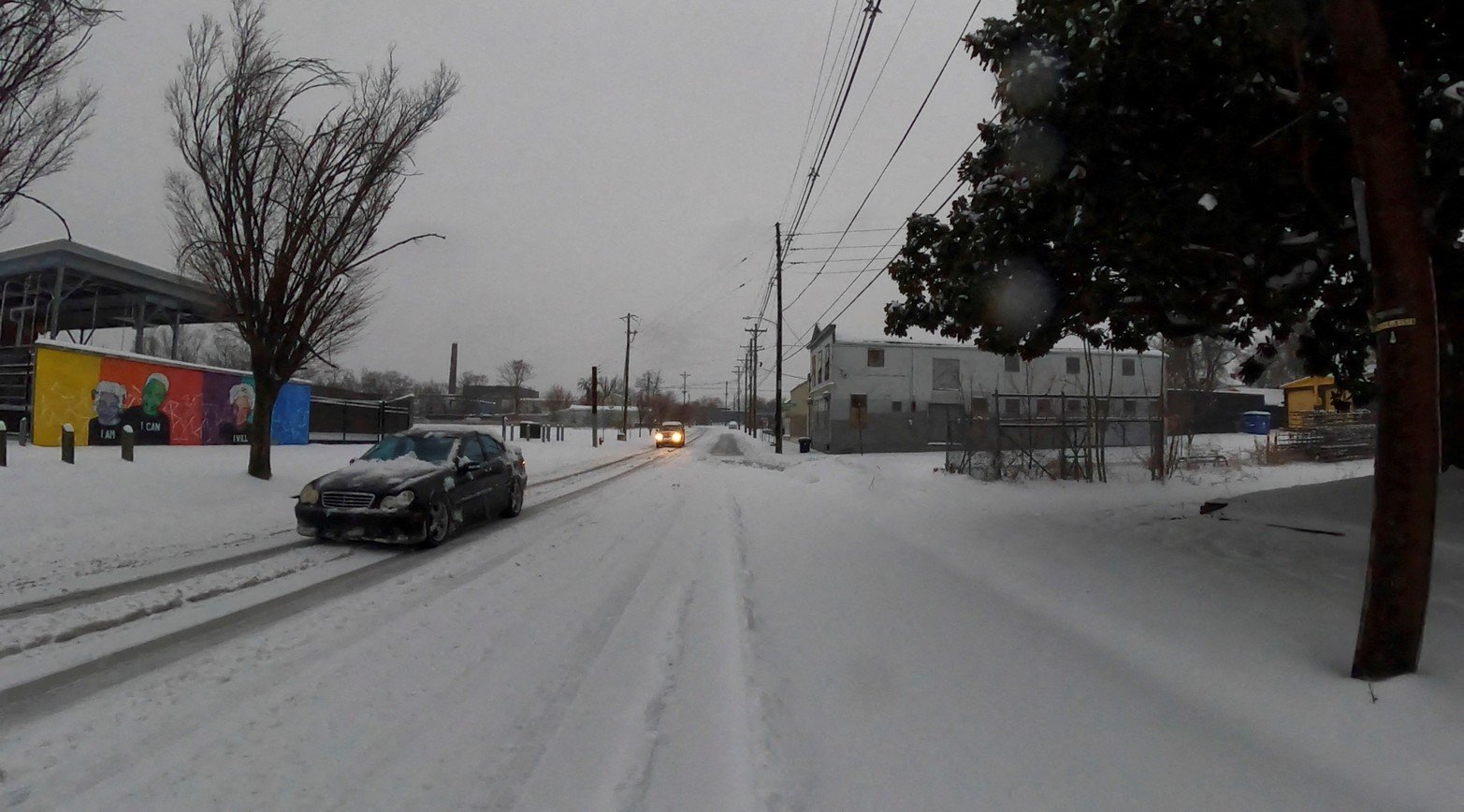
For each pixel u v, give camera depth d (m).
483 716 3.77
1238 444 27.70
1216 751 3.36
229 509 10.45
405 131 12.39
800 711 3.85
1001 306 8.02
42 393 15.82
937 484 15.48
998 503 12.27
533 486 16.44
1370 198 3.79
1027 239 7.29
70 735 3.42
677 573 7.15
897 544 8.88
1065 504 11.88
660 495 14.84
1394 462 3.75
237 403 20.78
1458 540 6.14
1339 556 6.20
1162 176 6.25
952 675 4.34
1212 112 5.98
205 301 14.04
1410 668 3.71
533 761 3.30
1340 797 2.95
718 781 3.12
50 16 5.79
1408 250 3.70
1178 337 9.41
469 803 2.94
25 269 21.27
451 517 8.96
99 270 21.88
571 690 4.12
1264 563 6.23
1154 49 5.63
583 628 5.30
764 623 5.43
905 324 9.50
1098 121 6.06
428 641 4.93
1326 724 3.45
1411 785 2.95
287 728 3.56
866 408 37.94
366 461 9.38
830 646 4.87
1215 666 4.21
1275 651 4.32
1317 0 4.99
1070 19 6.10
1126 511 10.30
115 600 5.75
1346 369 8.66
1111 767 3.25
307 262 12.36
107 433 17.12
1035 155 6.59
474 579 6.80
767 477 20.56
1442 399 7.34
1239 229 6.31
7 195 6.11
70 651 4.57
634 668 4.47
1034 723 3.69
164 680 4.13
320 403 25.08
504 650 4.78
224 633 5.00
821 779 3.15
